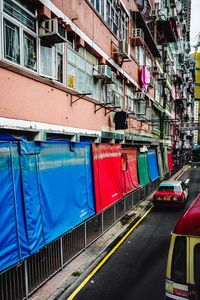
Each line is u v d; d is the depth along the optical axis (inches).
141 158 927.7
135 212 720.3
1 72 323.0
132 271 383.9
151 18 1209.4
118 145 676.1
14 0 358.3
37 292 320.2
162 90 1508.4
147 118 1148.5
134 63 917.8
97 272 379.6
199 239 217.5
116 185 645.3
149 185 968.9
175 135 2133.4
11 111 339.6
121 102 807.7
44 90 410.0
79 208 453.7
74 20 498.9
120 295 322.3
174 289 222.5
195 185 1211.2
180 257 222.4
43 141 362.6
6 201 289.1
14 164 305.7
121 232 550.6
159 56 1269.7
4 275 272.5
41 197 348.5
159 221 641.6
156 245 484.7
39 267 329.4
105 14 663.8
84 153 491.2
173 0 1708.9
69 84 491.8
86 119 558.9
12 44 354.0
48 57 425.1
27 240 310.7
